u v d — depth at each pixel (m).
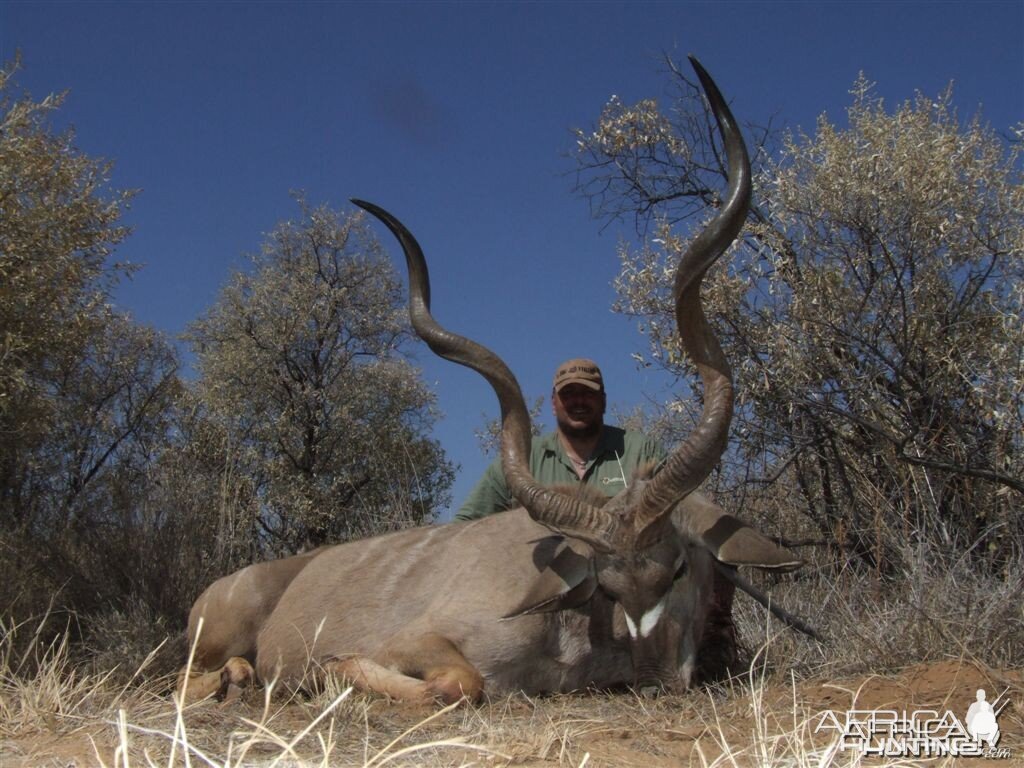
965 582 5.91
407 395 14.46
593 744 4.04
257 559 9.70
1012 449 7.17
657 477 5.02
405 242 5.84
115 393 11.88
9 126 7.80
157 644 7.07
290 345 13.94
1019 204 7.72
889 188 7.80
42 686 4.42
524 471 5.41
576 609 5.41
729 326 8.27
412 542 6.23
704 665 5.62
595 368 6.86
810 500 7.97
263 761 3.66
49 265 7.95
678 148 9.31
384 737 4.12
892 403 7.73
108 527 8.74
